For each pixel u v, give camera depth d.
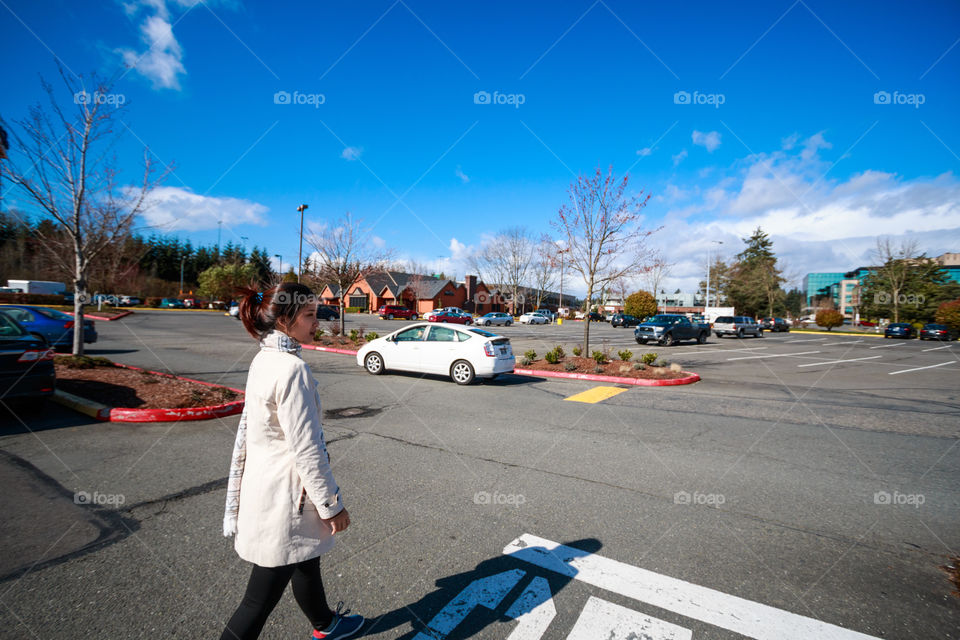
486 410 7.85
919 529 3.78
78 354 9.32
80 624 2.47
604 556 3.28
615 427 6.86
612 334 32.84
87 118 8.45
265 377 1.96
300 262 24.27
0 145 7.76
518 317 62.72
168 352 14.98
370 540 3.44
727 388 10.71
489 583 2.94
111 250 9.39
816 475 4.98
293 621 2.59
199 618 2.55
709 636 2.49
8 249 46.88
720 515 3.98
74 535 3.43
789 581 3.02
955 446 6.13
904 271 49.50
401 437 6.15
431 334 11.06
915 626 2.59
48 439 5.68
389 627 2.52
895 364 16.81
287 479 1.96
